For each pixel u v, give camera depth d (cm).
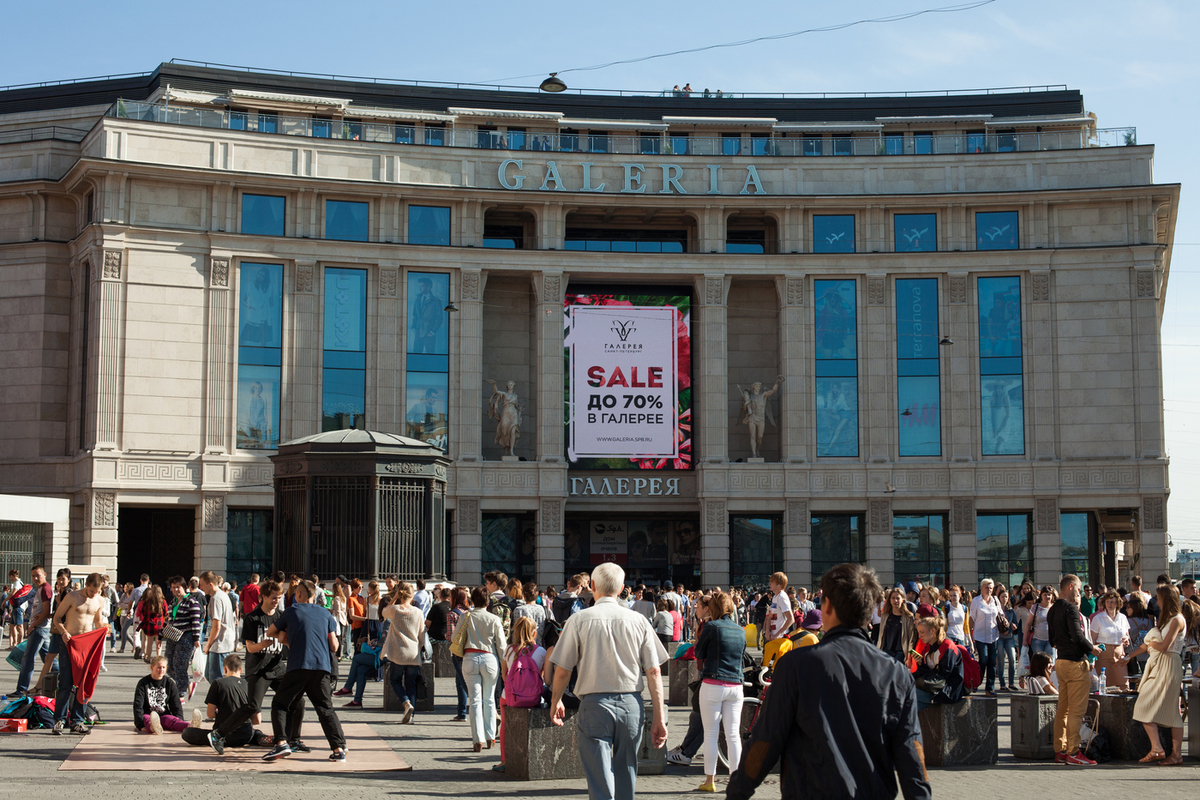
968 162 5775
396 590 2045
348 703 2381
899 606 1716
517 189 5641
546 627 1925
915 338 5712
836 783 636
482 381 5853
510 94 6303
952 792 1411
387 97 6206
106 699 2291
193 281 5325
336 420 5441
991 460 5619
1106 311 5634
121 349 5206
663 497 5750
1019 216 5731
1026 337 5666
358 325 5509
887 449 5641
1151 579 5469
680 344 5800
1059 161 5741
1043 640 2553
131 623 3522
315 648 1547
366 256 5512
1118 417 5581
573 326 5709
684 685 2408
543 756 1465
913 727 656
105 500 5106
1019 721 1730
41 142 5644
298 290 5441
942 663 1647
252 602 2658
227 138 5438
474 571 5438
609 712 1061
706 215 5772
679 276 5766
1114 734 1752
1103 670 2228
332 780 1413
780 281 5738
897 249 5750
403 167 5625
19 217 5647
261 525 5406
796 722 655
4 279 5578
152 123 5347
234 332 5347
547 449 5597
